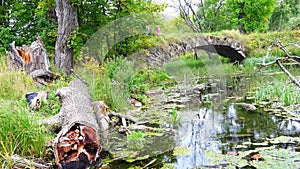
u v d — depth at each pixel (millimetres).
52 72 5191
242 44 11766
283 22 22047
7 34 8203
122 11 6492
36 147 2457
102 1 6527
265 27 18953
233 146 2699
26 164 2252
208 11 21719
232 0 18266
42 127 2627
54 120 2951
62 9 6277
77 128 2504
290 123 3422
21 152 2410
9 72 4516
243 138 2926
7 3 9547
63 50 6250
